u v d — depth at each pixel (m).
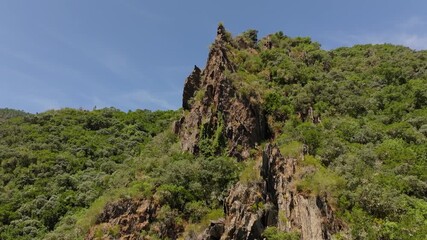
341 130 56.91
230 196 41.53
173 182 48.59
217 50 64.56
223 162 49.56
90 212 49.38
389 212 39.47
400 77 73.38
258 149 52.88
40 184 74.31
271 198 41.66
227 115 55.38
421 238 35.25
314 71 74.75
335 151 49.34
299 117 60.22
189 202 46.19
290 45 84.12
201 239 40.66
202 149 53.91
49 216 64.44
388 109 63.59
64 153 87.06
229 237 38.41
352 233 37.41
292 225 39.81
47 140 93.62
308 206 40.19
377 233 36.47
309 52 81.56
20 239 59.88
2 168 79.81
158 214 44.97
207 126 55.59
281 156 45.59
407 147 52.09
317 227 38.50
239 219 39.12
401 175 45.84
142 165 55.62
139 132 100.69
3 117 146.00
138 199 46.41
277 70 69.44
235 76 59.22
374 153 50.16
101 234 44.25
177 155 54.78
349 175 43.88
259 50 77.25
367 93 69.69
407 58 82.50
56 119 108.00
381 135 55.69
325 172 44.66
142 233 43.47
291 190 42.22
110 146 92.12
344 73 78.69
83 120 108.62
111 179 66.19
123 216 45.06
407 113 61.88
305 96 63.62
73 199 67.75
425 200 42.81
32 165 79.06
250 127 54.12
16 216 65.81
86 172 79.25
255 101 57.41
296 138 52.56
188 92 64.50
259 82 63.97
